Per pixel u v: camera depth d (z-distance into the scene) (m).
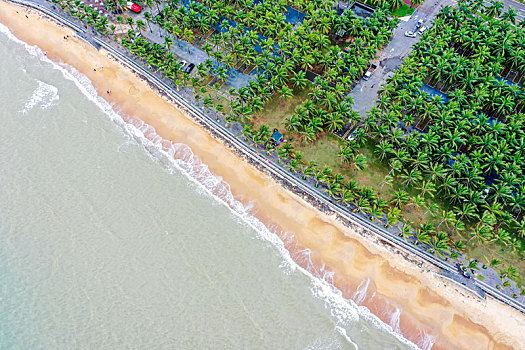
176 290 89.88
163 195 104.94
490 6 123.69
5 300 88.88
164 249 95.88
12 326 85.62
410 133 109.06
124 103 122.62
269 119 115.19
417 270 90.06
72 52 135.38
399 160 97.75
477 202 90.38
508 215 88.12
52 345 83.19
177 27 125.75
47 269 93.00
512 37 114.06
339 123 111.81
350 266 91.69
